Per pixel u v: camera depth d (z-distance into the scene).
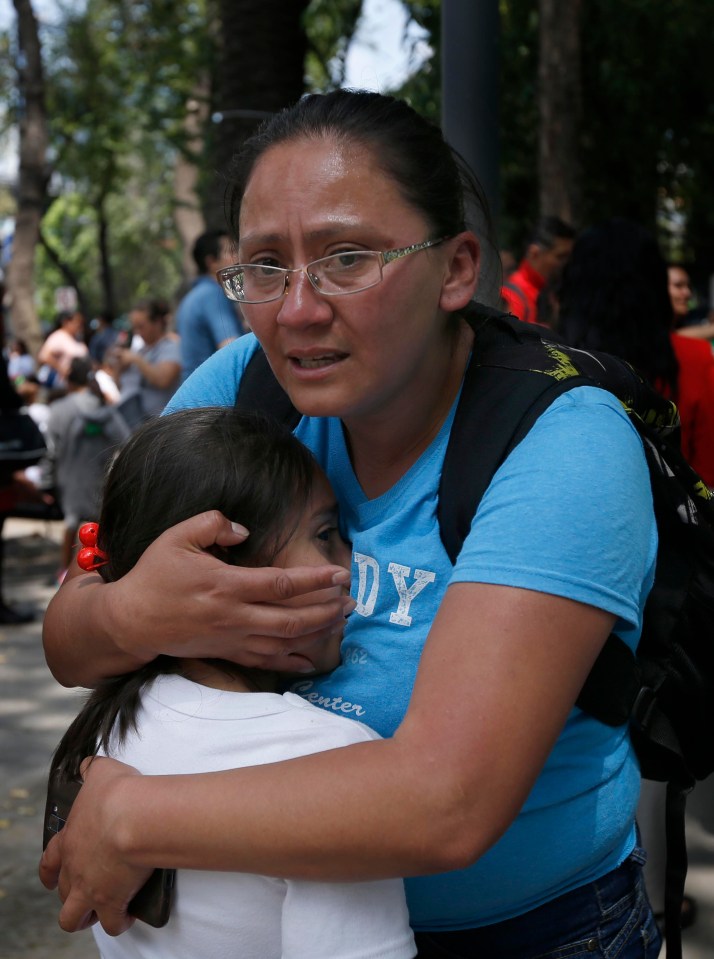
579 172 6.33
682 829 1.44
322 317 1.13
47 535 8.58
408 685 1.21
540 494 1.06
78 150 21.03
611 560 1.05
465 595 1.04
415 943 1.26
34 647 5.51
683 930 2.83
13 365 15.55
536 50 8.06
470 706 0.99
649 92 8.91
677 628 1.33
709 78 9.16
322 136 1.14
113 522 1.29
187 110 12.28
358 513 1.31
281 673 1.31
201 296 5.04
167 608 1.17
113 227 32.59
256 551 1.25
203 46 10.71
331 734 1.13
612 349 2.62
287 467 1.26
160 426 1.31
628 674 1.22
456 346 1.27
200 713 1.19
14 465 5.71
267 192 1.15
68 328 13.83
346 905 1.09
